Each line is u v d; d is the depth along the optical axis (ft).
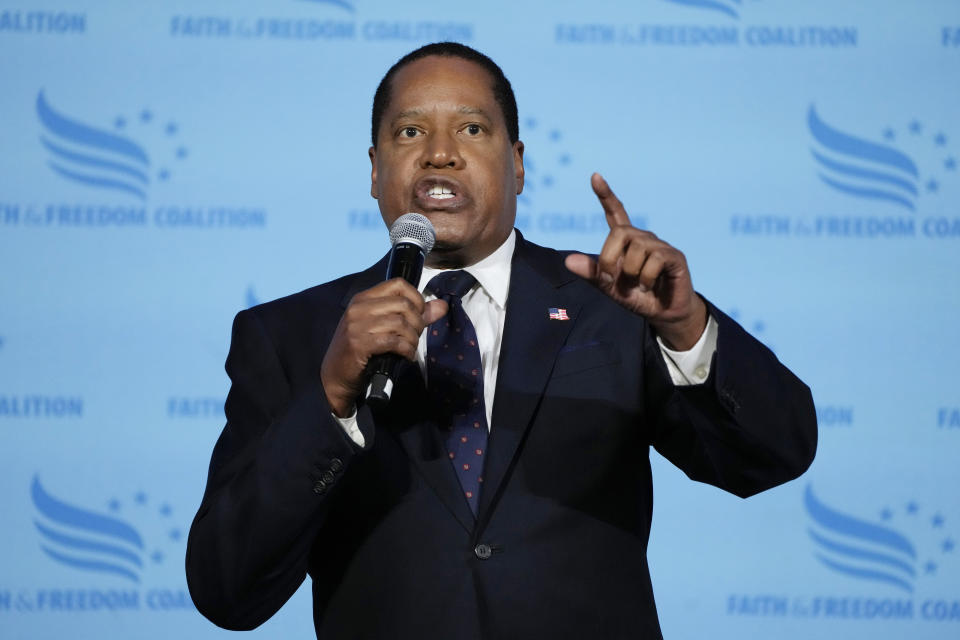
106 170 41.19
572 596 19.12
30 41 41.55
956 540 39.96
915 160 41.37
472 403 20.34
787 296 40.93
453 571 19.15
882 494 40.14
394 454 20.13
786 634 39.65
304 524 18.95
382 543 19.61
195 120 41.52
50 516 39.78
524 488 19.72
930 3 41.86
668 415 20.53
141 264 40.86
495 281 21.86
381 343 17.71
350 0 41.96
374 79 41.88
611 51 41.86
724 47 41.86
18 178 40.98
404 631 18.95
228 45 41.83
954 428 40.29
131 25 41.81
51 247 40.83
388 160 22.04
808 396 20.36
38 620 39.45
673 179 41.39
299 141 41.57
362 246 41.32
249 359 21.76
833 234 41.11
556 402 20.31
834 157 41.45
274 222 41.24
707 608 39.70
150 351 40.55
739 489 20.76
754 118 41.60
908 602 39.73
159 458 40.19
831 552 39.86
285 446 18.74
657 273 17.37
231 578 19.33
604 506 19.98
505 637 18.69
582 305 21.65
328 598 20.10
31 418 40.11
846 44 41.78
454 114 21.83
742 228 41.22
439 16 41.96
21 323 40.42
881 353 40.68
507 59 41.83
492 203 21.63
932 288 40.86
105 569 39.65
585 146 41.47
